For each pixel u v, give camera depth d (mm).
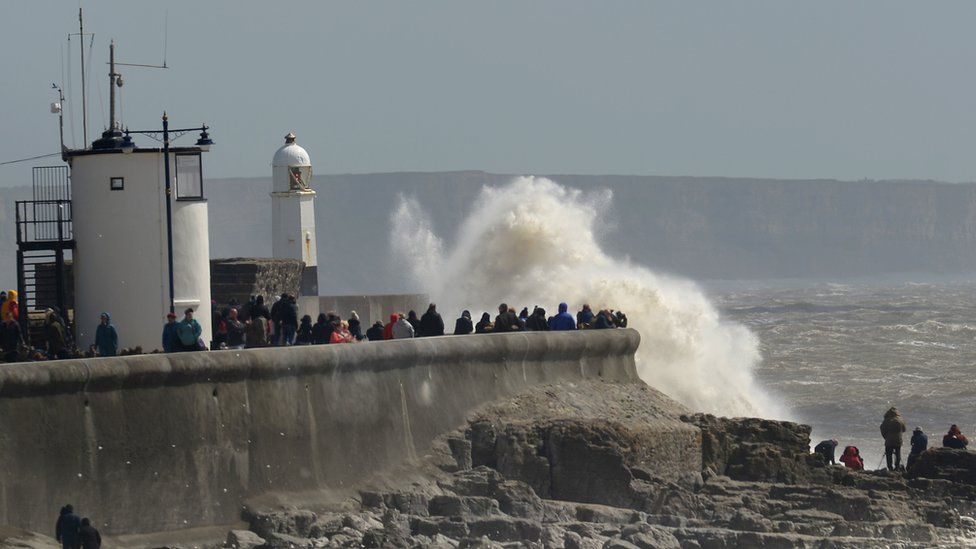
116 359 64062
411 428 77750
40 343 82375
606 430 79250
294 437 71375
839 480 86562
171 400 66250
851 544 70188
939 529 77062
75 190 81188
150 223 80625
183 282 81562
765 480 85375
